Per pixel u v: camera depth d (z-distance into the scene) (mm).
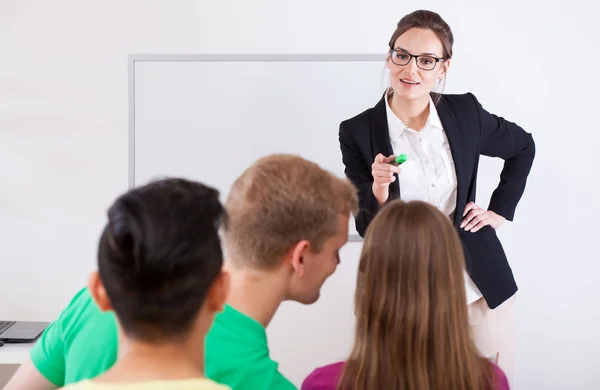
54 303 3266
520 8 3148
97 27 3129
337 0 3127
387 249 1279
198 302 797
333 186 1198
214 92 3158
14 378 1233
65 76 3152
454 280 1277
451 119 2439
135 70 3145
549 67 3178
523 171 2643
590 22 3156
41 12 3117
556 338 3305
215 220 825
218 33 3141
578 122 3203
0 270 3242
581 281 3279
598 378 3320
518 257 3270
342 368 1382
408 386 1268
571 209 3246
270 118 3174
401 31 2354
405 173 2457
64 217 3221
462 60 3168
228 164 3201
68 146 3189
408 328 1261
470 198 2492
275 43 3146
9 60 3137
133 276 772
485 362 1337
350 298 3297
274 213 1130
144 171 3197
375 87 3152
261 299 1177
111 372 789
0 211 3213
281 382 1130
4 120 3166
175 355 797
